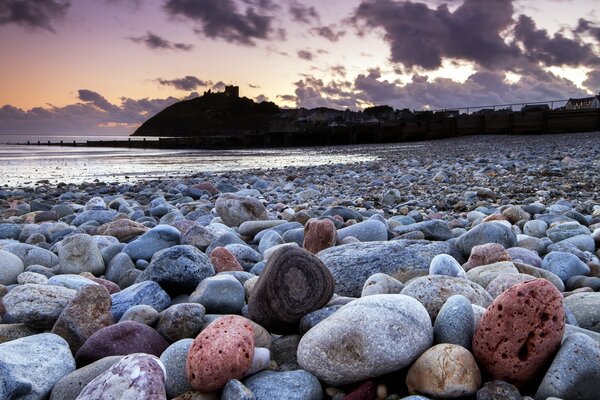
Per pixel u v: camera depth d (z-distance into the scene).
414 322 2.32
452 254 4.25
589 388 2.09
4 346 2.39
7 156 40.06
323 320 2.46
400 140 47.62
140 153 46.72
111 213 7.59
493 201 8.62
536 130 36.22
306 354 2.34
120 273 4.40
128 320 2.87
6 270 4.13
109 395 1.98
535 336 2.19
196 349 2.27
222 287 3.29
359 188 11.55
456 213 7.65
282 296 2.83
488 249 3.93
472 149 26.38
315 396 2.22
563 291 3.65
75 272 4.40
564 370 2.12
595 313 2.87
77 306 2.95
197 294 3.29
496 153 21.30
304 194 10.34
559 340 2.22
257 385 2.24
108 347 2.56
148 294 3.31
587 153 17.53
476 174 12.62
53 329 2.88
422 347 2.30
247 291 3.45
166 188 13.73
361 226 5.18
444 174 12.17
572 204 7.67
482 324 2.30
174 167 24.77
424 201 8.80
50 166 27.00
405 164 18.48
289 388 2.19
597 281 3.70
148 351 2.61
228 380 2.25
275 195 10.90
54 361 2.42
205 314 3.14
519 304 2.22
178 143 69.75
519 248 4.21
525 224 5.65
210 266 3.71
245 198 6.85
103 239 5.30
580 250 4.61
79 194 12.80
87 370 2.31
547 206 7.71
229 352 2.25
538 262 4.10
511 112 39.75
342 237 5.16
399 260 3.99
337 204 8.68
